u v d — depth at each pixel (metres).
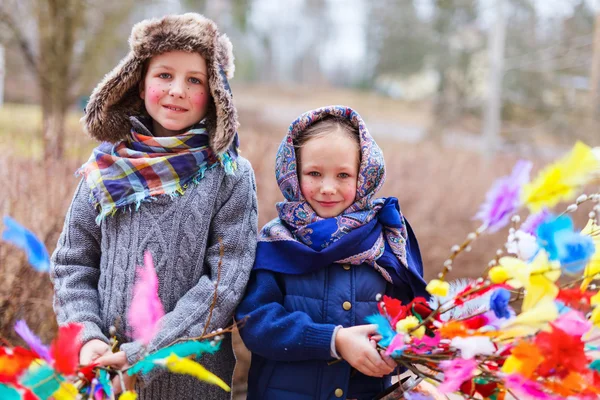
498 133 14.38
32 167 3.01
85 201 1.77
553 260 1.31
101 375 1.43
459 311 1.57
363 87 34.69
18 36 7.12
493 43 13.52
